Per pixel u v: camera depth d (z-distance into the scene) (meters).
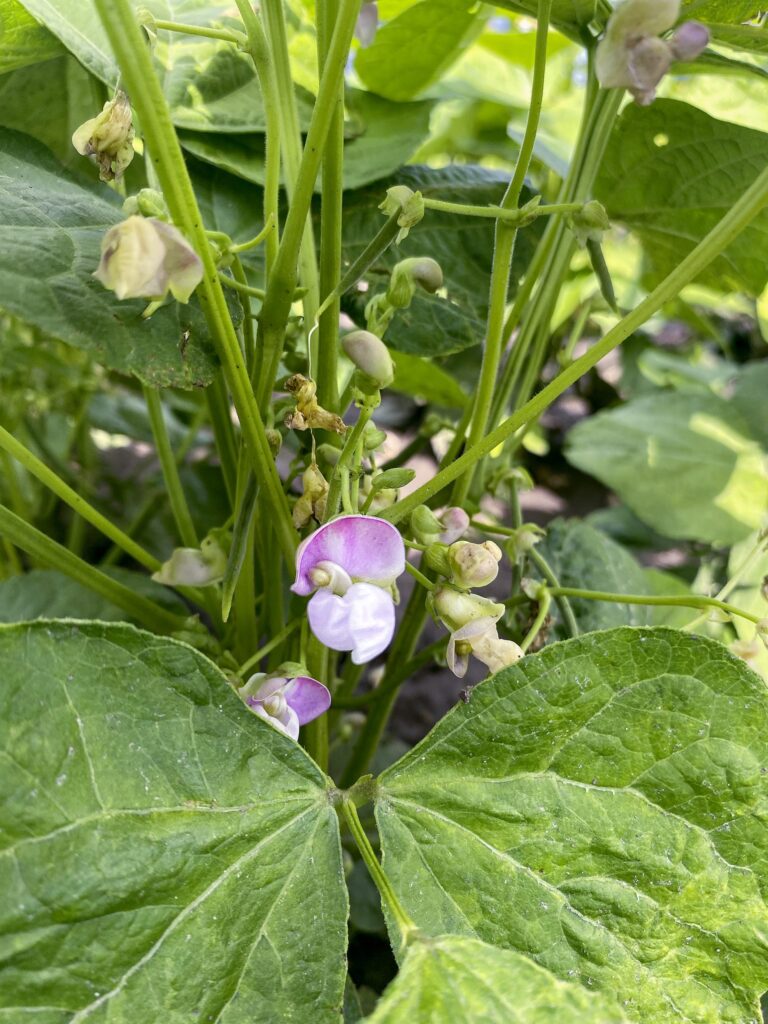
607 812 0.10
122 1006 0.09
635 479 0.27
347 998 0.13
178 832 0.09
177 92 0.15
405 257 0.16
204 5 0.16
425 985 0.08
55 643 0.09
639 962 0.10
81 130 0.11
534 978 0.08
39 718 0.09
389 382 0.09
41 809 0.09
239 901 0.09
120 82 0.11
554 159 0.20
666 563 0.34
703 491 0.26
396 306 0.10
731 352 0.43
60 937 0.08
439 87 0.20
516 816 0.10
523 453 0.40
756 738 0.10
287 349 0.14
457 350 0.15
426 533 0.11
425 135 0.17
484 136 0.25
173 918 0.09
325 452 0.12
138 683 0.09
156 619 0.14
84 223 0.12
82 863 0.09
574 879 0.10
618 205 0.18
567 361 0.19
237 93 0.16
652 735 0.10
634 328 0.10
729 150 0.15
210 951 0.09
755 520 0.25
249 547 0.13
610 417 0.29
